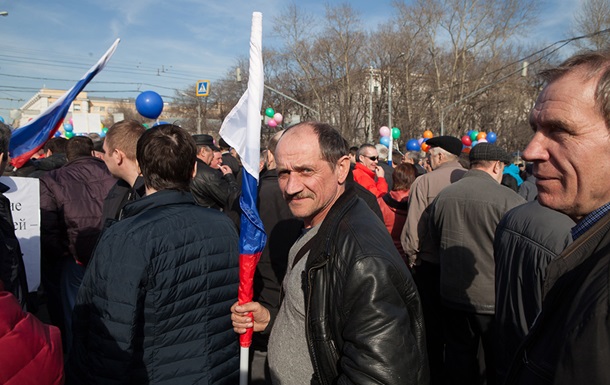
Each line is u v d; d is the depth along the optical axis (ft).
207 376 6.46
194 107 155.22
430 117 119.14
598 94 3.24
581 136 3.31
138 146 6.88
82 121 47.70
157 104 17.88
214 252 6.70
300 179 5.42
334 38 117.19
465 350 10.59
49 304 13.37
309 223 5.94
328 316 4.88
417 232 13.10
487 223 9.65
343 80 118.73
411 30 116.57
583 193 3.40
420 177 13.52
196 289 6.40
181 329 6.25
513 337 7.26
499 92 120.78
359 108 120.16
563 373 2.79
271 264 8.66
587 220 3.49
